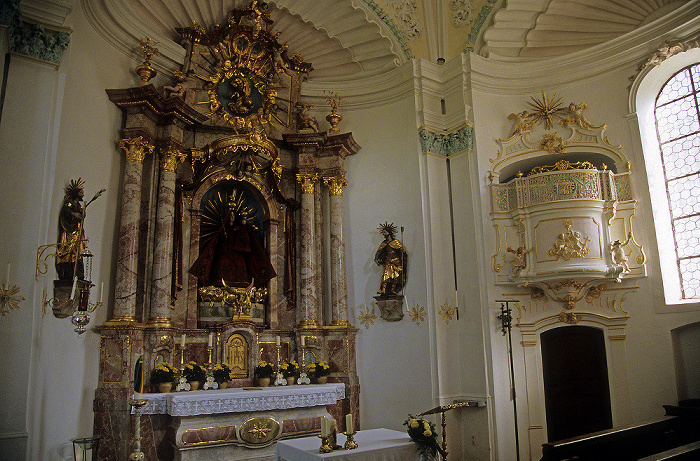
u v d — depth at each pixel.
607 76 11.62
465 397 10.83
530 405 10.89
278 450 6.81
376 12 12.40
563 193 10.79
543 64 12.09
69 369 8.35
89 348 8.82
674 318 10.02
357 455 6.08
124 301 9.28
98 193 8.58
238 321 10.58
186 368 9.64
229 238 11.23
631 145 11.12
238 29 11.66
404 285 11.42
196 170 10.95
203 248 11.18
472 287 11.17
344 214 12.34
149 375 9.34
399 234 11.72
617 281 10.59
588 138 11.62
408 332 11.16
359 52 13.02
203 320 10.63
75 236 8.34
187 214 10.98
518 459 9.69
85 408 8.62
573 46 12.46
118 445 8.54
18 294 7.25
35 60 7.93
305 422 9.42
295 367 10.68
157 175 10.41
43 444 7.74
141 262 9.90
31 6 7.98
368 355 11.47
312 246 11.74
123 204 9.72
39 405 7.71
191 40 11.23
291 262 11.66
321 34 12.83
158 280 9.87
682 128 11.01
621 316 10.62
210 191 11.59
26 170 7.58
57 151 8.50
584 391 10.87
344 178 12.28
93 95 9.48
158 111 10.27
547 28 12.25
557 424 11.00
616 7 11.67
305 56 13.06
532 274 10.83
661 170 11.20
